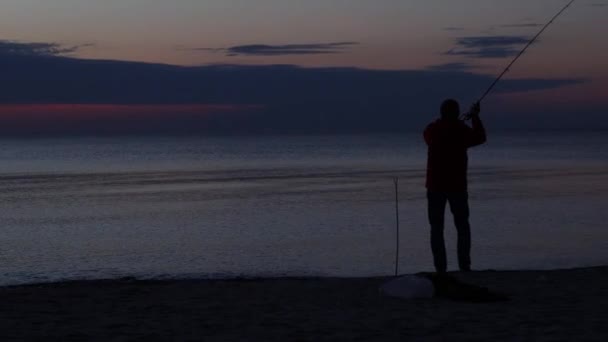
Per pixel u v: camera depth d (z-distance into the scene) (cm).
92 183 5125
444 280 656
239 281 775
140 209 3156
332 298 648
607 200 3127
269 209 3053
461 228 823
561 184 4231
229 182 5059
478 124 807
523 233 2036
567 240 1875
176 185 4822
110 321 550
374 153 12319
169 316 570
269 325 529
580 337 474
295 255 1683
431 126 813
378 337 485
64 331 516
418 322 530
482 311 568
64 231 2339
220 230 2305
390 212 2817
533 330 496
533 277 754
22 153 15550
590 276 759
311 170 6594
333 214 2778
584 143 18875
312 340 480
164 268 1516
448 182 805
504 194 3544
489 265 1468
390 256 1628
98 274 1448
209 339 487
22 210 3164
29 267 1565
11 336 500
